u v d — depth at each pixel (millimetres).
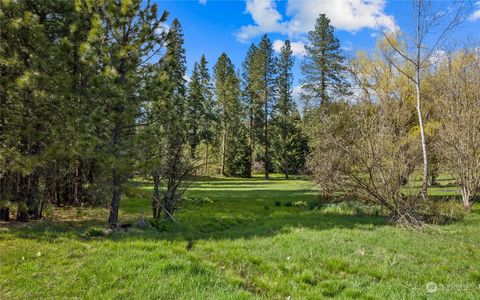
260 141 44469
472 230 9156
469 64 15242
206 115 35875
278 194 21328
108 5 9109
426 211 10695
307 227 9672
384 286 5016
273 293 4848
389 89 17828
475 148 13109
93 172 11742
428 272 5719
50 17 10586
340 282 5191
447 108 14438
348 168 12102
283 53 41812
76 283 4836
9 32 8602
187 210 13375
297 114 44406
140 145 9359
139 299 4402
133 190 10016
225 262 6203
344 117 16297
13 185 10133
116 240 7387
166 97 9961
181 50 29031
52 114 9141
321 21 33094
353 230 9141
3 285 4750
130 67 9188
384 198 10844
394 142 12125
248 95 44250
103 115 8625
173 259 5883
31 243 6805
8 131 8922
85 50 8516
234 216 12328
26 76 8258
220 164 42875
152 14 9664
